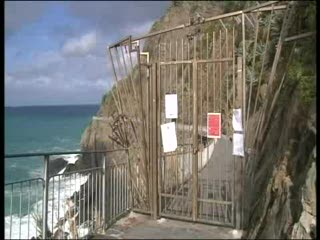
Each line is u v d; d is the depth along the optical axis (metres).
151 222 5.96
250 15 6.06
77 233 5.54
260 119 5.38
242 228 5.44
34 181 5.26
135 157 6.53
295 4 4.78
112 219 6.13
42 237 5.03
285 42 5.02
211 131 5.73
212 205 5.80
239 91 5.39
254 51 5.52
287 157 5.13
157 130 6.21
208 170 6.04
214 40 6.06
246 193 5.48
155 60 6.71
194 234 5.37
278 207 5.12
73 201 5.74
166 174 6.34
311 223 4.46
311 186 4.52
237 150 5.43
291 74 4.88
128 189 6.59
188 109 6.30
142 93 6.39
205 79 6.23
